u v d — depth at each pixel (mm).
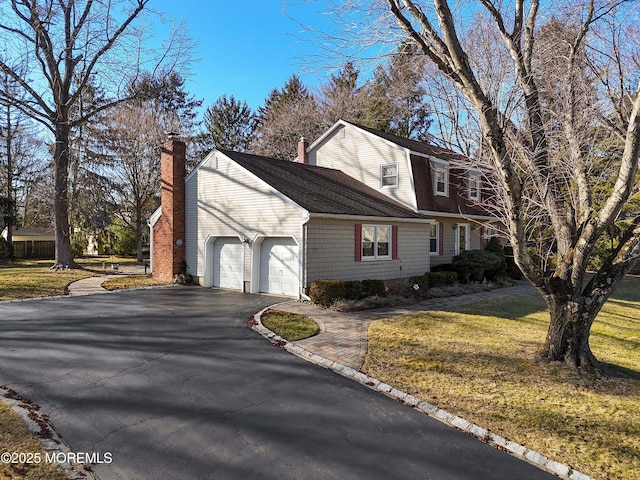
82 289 14945
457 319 10422
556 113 8859
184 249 17125
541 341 8266
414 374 6379
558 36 9188
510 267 20062
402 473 3805
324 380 6152
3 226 28766
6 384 5711
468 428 4711
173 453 4031
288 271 13703
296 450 4148
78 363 6660
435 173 18547
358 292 12703
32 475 3559
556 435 4574
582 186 6977
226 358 7094
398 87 20844
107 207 29578
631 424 4840
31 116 20391
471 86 5508
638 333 9742
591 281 6703
